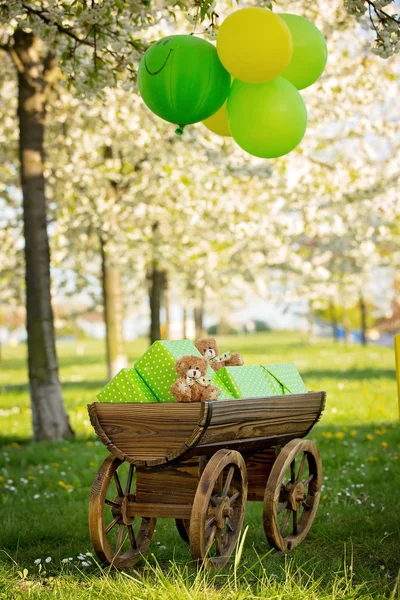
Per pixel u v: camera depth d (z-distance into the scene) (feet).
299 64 15.58
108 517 17.95
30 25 20.84
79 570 13.30
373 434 30.07
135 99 37.91
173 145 41.06
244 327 223.92
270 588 11.88
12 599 11.94
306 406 16.16
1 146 45.93
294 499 15.57
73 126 43.52
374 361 73.56
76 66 21.47
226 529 14.44
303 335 149.59
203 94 14.93
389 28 16.08
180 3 17.08
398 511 17.69
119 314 49.90
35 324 32.40
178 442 13.19
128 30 20.72
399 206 45.91
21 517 18.26
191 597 11.38
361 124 41.81
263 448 15.66
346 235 60.29
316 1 34.81
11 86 44.27
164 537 16.43
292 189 43.29
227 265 57.11
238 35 13.94
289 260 56.29
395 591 11.53
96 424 13.85
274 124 14.85
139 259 51.42
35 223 32.42
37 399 32.42
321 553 14.97
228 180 42.78
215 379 14.43
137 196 48.32
